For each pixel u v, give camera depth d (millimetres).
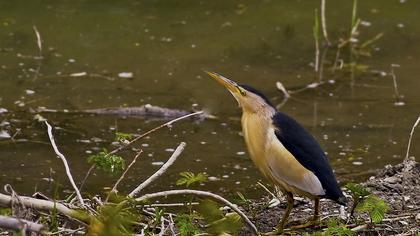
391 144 12453
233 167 11680
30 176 11273
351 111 13586
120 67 15047
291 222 9547
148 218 9055
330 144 12438
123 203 8469
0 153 11922
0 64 14922
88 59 15336
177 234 8742
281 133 9078
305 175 8945
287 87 14445
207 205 8641
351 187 9070
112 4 17906
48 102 13609
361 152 12188
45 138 12430
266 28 16953
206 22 17156
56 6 17656
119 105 13570
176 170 11555
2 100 13594
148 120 13180
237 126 13047
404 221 9422
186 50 15852
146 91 14117
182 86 14367
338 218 9406
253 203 10281
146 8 17812
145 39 16266
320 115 13430
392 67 15359
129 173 11438
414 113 13516
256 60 15539
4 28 16438
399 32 16891
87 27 16688
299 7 18062
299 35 16656
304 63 15492
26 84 14227
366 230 9109
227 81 9445
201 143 12453
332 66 15398
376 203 9031
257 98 9250
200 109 13461
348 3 18297
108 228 7871
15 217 7598
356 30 16906
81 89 14117
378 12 17812
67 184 11070
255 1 18359
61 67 14945
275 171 9094
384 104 13844
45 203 8281
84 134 12570
